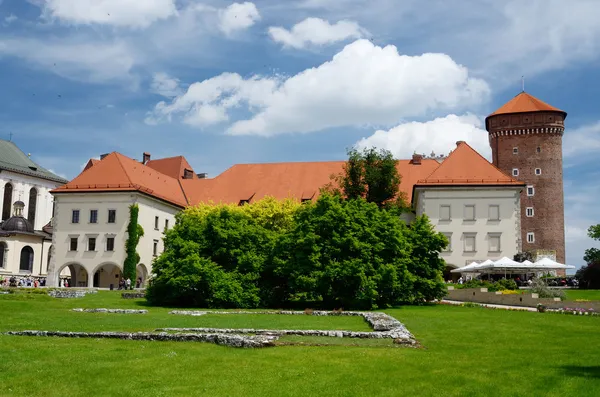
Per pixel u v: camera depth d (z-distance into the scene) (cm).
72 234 7656
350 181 8112
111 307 4197
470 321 3162
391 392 1423
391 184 8006
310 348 2033
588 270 6612
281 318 3306
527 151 9231
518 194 7325
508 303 4656
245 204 7812
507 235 7269
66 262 7625
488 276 7006
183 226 4966
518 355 1955
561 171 9169
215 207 7706
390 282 4434
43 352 1930
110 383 1515
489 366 1739
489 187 7350
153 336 2252
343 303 4484
